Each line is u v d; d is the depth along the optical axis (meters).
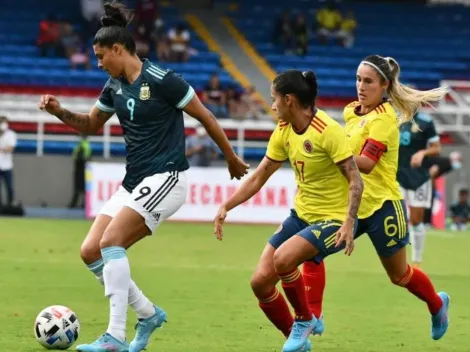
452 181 82.25
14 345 23.48
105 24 21.80
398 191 24.30
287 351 21.77
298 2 111.94
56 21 97.88
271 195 67.81
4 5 104.50
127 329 26.81
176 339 25.30
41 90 93.31
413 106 24.34
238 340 25.30
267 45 103.88
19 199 78.44
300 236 21.42
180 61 98.31
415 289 24.86
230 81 97.69
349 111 24.56
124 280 21.11
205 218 67.69
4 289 34.56
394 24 111.75
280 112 21.52
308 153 21.59
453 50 109.69
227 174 67.75
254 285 22.33
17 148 84.06
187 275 40.25
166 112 21.41
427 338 26.52
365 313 30.98
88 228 60.25
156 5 97.94
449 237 63.19
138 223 21.20
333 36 106.56
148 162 21.45
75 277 38.28
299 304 21.77
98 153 84.50
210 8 108.88
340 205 21.88
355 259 48.06
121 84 21.64
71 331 22.95
